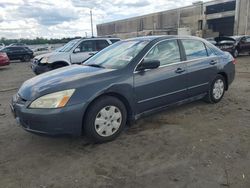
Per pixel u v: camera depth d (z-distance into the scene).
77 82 3.88
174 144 4.02
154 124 4.84
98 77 4.05
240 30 43.22
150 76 4.51
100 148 3.98
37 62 10.34
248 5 41.41
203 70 5.43
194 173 3.23
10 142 4.30
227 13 50.00
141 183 3.08
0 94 8.35
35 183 3.16
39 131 3.70
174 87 4.89
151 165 3.45
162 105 4.82
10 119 5.48
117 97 4.25
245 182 3.03
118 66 4.44
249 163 3.42
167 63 4.82
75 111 3.74
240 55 21.12
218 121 4.93
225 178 3.11
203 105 5.89
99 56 5.22
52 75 4.36
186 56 5.17
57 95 3.69
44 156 3.80
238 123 4.80
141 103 4.46
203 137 4.23
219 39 19.53
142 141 4.16
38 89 3.83
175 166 3.40
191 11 58.19
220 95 6.05
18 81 11.52
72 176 3.28
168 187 2.98
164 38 4.93
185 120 5.01
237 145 3.92
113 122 4.18
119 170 3.37
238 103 6.08
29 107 3.71
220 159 3.54
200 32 52.25
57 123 3.65
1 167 3.54
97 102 3.96
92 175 3.28
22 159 3.74
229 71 6.09
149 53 4.59
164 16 66.31
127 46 4.97
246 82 8.80
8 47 26.12
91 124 3.93
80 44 10.52
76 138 4.35
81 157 3.74
